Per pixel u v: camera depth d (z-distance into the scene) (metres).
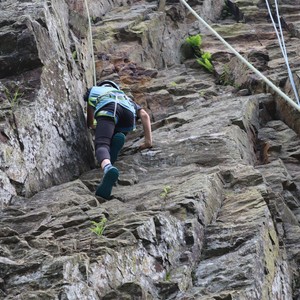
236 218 6.83
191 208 6.66
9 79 8.47
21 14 9.06
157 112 11.08
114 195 7.44
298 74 10.71
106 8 15.91
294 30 15.02
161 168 8.56
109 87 8.72
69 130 8.74
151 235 6.05
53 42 9.19
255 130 10.22
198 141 8.85
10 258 5.61
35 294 4.94
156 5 16.22
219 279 5.86
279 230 7.18
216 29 15.73
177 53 15.48
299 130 10.09
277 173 8.57
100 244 5.76
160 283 5.71
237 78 12.34
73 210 6.67
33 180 7.67
